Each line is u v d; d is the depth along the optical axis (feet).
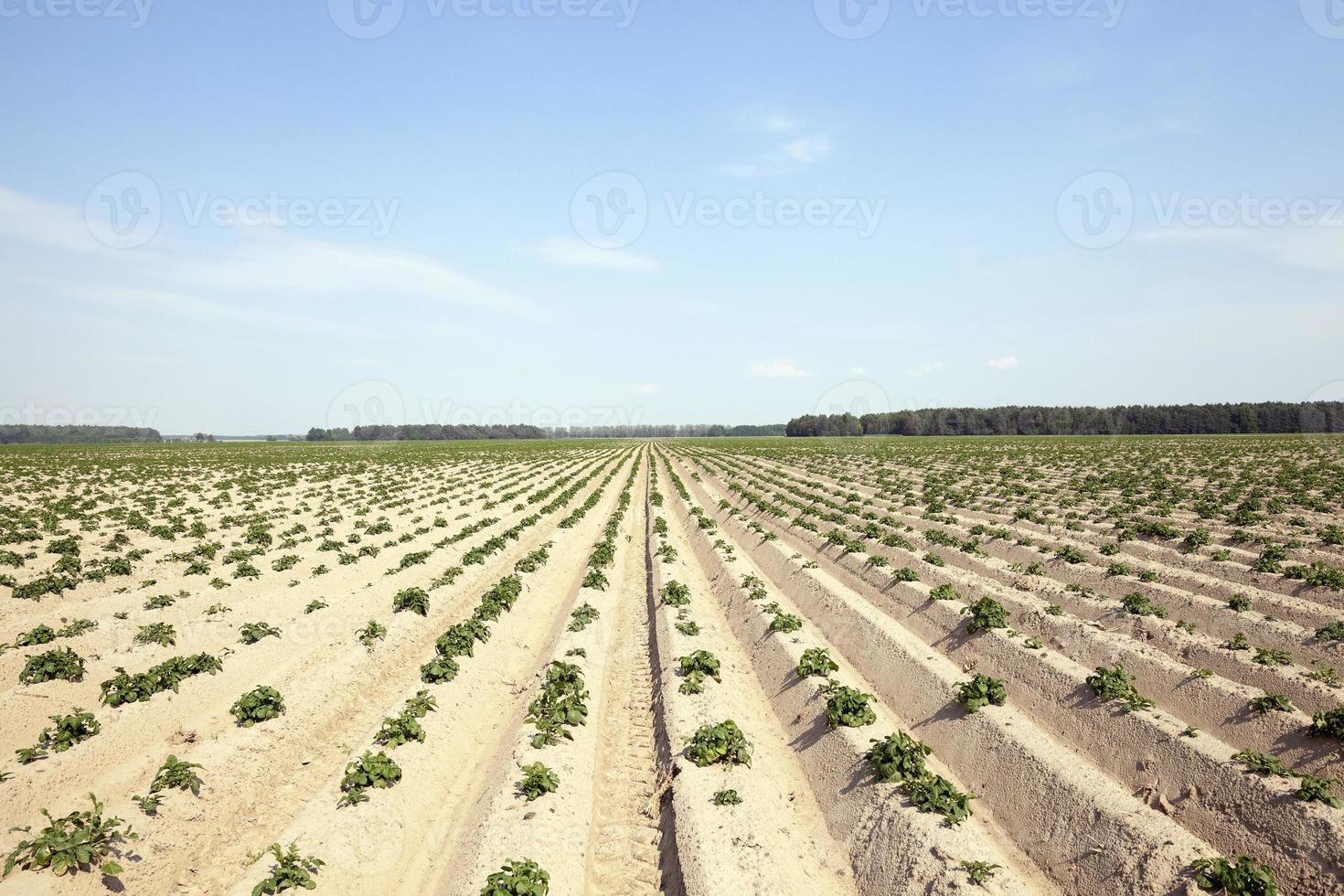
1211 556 82.94
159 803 39.27
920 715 52.90
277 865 35.99
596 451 462.19
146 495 168.45
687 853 37.52
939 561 86.94
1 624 68.49
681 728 50.65
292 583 90.22
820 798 44.60
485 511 154.10
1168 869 32.27
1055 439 410.52
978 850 35.01
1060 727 49.06
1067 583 79.15
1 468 229.45
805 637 69.21
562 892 34.99
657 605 83.56
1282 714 43.16
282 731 49.34
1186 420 448.65
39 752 43.34
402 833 40.01
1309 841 33.06
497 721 55.26
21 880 32.42
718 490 204.64
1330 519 103.60
